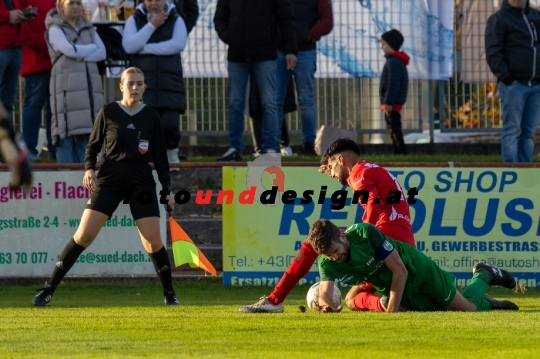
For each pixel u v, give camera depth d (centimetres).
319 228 2620
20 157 1473
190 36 5209
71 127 4144
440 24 5228
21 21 4322
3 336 2259
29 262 3775
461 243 3797
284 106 5069
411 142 5391
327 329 2344
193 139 5416
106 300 3322
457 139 5412
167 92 4250
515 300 3300
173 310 2886
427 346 2055
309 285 3828
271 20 4394
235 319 2578
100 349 2039
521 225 3809
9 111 4431
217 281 3900
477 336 2209
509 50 4388
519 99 4391
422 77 5231
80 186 3775
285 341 2141
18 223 3766
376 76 5244
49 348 2058
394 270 2677
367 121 5444
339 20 5228
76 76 4144
